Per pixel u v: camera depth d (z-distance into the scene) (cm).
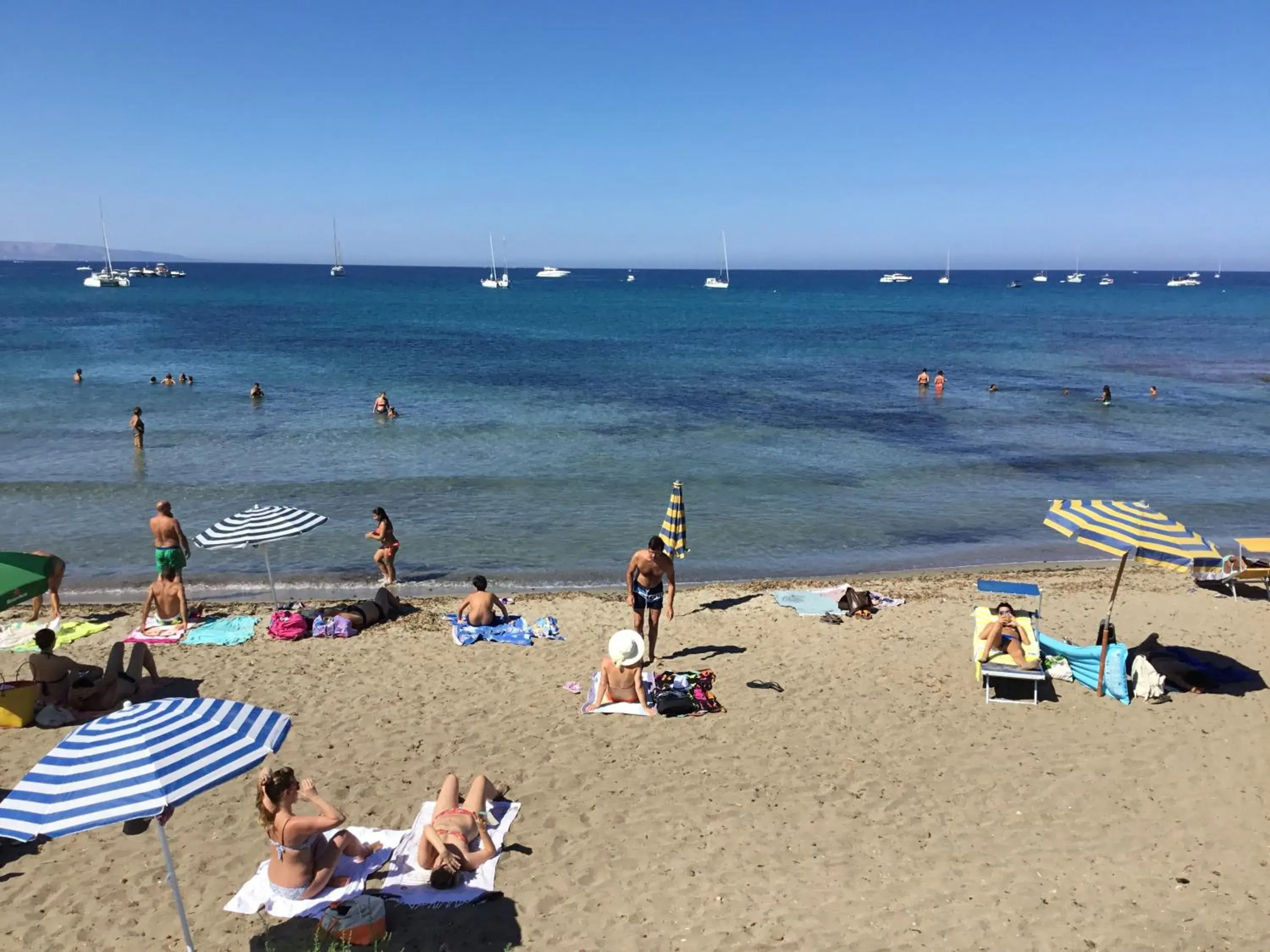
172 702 603
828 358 5806
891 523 2120
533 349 6250
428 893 691
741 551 1902
